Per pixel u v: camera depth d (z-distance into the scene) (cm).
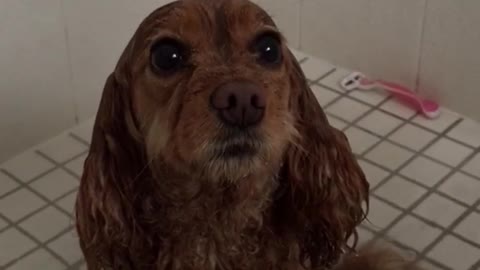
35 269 75
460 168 83
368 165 84
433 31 87
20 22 81
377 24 91
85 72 88
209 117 50
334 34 95
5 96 83
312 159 61
